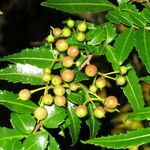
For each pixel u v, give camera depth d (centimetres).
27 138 27
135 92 31
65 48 30
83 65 31
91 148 51
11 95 29
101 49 31
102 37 31
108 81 50
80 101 30
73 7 31
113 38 31
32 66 30
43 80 29
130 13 31
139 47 30
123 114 52
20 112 28
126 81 31
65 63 30
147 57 29
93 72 30
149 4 34
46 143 27
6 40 78
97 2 32
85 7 31
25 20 78
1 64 61
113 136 25
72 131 30
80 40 31
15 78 30
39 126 28
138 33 30
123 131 51
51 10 73
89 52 31
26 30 78
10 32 78
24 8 78
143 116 27
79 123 30
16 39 78
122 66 30
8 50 77
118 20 31
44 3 30
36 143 27
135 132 25
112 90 52
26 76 30
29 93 29
